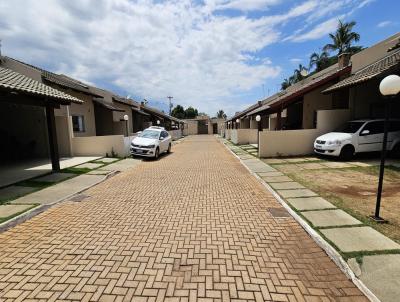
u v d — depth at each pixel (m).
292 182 7.83
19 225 4.71
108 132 20.45
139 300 2.74
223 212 5.35
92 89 19.23
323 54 34.78
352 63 14.19
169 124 44.56
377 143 11.22
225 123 46.47
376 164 10.05
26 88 7.68
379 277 3.07
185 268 3.32
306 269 3.31
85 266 3.37
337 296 2.81
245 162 12.13
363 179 7.90
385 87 4.41
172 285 2.98
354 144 11.06
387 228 4.38
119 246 3.90
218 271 3.26
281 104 14.35
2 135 13.88
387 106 4.54
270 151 13.41
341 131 12.04
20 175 9.08
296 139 13.33
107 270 3.28
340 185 7.30
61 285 2.98
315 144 12.22
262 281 3.06
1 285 2.99
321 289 2.93
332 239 3.99
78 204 5.96
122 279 3.09
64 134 13.98
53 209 5.59
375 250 3.65
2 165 11.19
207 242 4.02
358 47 31.91
